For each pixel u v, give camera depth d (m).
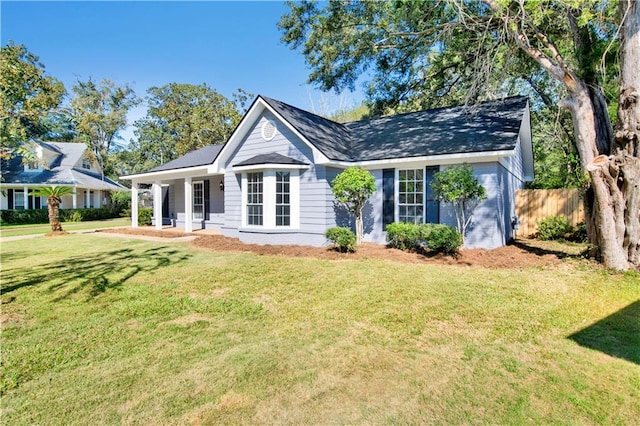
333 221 10.76
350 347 3.72
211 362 3.39
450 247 8.41
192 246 11.19
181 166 15.20
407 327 4.25
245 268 7.64
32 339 3.95
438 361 3.40
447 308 4.87
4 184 24.67
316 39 13.76
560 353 3.53
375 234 11.13
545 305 4.95
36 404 2.72
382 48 13.61
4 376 3.12
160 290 5.97
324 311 4.87
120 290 5.98
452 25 9.99
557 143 16.61
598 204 6.93
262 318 4.63
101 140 38.31
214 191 16.30
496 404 2.69
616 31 6.89
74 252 10.16
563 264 7.47
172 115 35.62
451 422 2.49
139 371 3.22
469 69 14.20
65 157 30.75
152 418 2.55
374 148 11.46
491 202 9.19
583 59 7.46
